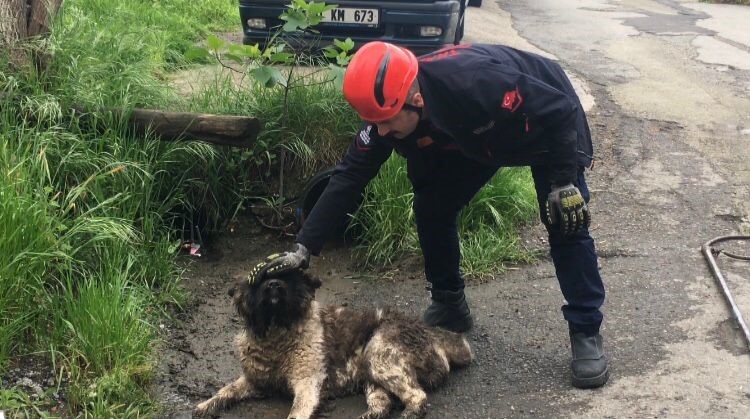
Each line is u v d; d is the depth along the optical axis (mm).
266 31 7430
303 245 3490
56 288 4031
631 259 4918
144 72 5766
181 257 5145
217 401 3596
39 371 3676
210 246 5312
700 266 4781
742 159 6430
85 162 4648
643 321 4191
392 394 3582
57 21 5566
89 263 4301
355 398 3701
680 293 4469
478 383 3748
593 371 3604
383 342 3545
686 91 8281
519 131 3195
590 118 7344
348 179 3488
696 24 13047
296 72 6262
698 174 6141
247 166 5531
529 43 10695
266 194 5535
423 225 3889
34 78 4922
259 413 3617
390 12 7328
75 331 3709
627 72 9070
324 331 3662
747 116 7477
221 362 4023
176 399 3699
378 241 5102
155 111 5047
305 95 5703
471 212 5230
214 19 9695
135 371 3729
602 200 5750
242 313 3600
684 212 5539
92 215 4438
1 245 3736
